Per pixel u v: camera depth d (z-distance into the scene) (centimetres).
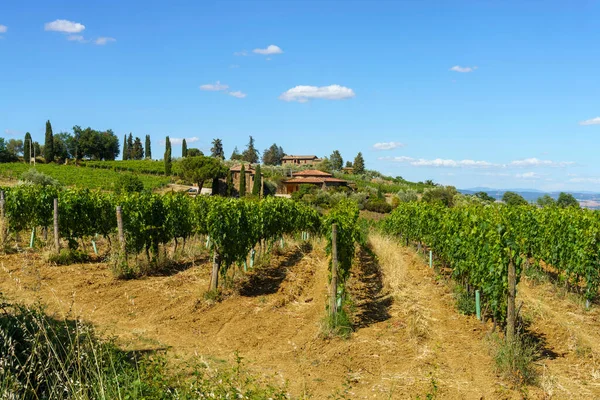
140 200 1249
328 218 975
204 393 455
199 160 6344
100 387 414
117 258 1141
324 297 1041
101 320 812
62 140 11031
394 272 1271
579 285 1234
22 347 482
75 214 1327
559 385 618
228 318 873
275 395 476
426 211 1662
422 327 835
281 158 13300
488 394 581
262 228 1372
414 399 560
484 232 916
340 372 643
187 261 1354
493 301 809
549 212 1477
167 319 848
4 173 5888
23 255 1256
